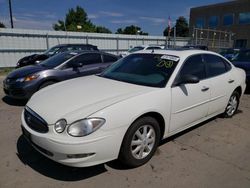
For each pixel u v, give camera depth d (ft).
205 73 14.10
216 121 16.76
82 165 9.02
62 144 8.73
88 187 9.34
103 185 9.48
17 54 61.93
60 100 10.34
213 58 15.16
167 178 10.03
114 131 9.40
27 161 11.03
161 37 90.84
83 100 10.12
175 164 11.09
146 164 11.00
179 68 12.37
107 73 14.10
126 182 9.70
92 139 8.91
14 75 20.44
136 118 10.09
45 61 23.88
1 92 26.03
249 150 12.69
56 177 9.91
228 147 12.96
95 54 24.66
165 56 13.29
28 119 10.21
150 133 11.00
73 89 11.57
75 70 22.47
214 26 131.44
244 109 20.08
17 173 10.13
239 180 10.05
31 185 9.38
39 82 20.25
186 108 12.53
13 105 20.40
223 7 126.41
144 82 12.04
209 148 12.78
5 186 9.29
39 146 9.54
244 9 117.39
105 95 10.52
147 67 13.04
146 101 10.52
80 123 8.89
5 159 11.20
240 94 17.94
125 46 81.71
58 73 21.30
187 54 13.35
